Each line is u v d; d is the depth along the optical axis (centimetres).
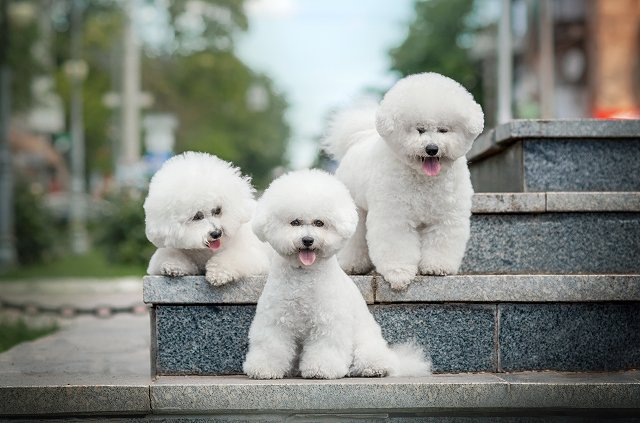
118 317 859
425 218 480
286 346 448
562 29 2598
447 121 457
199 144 3616
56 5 3497
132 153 2216
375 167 486
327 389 430
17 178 2002
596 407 437
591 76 2527
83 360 562
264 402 432
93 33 3412
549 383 438
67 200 2914
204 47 3766
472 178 746
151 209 464
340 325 443
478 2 2836
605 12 2473
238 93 3850
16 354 594
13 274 1549
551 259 520
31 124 2838
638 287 482
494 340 480
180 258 478
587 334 484
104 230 1609
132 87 2230
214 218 464
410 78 475
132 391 439
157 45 3753
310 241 418
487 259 518
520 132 568
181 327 475
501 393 437
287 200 424
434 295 477
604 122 567
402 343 479
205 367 475
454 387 435
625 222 523
